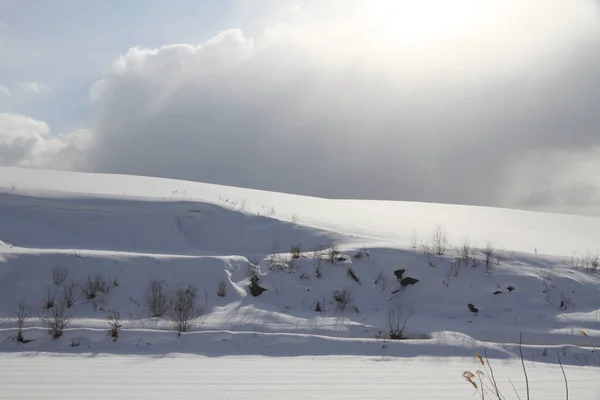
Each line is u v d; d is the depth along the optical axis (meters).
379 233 21.92
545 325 14.33
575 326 14.30
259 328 12.75
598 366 11.30
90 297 14.17
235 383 8.13
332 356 10.83
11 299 13.86
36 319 12.30
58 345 10.96
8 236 18.11
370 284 16.05
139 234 19.53
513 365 10.74
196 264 15.48
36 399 7.01
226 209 21.34
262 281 15.59
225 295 14.66
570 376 9.45
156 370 9.00
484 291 15.83
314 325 13.20
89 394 7.29
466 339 12.11
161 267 15.30
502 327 14.04
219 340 11.32
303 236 19.61
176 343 11.20
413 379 8.73
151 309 13.75
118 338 11.22
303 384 8.17
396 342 11.68
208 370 9.08
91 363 9.52
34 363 9.38
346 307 14.84
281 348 11.24
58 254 15.29
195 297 14.36
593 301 15.71
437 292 15.84
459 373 9.41
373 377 8.80
